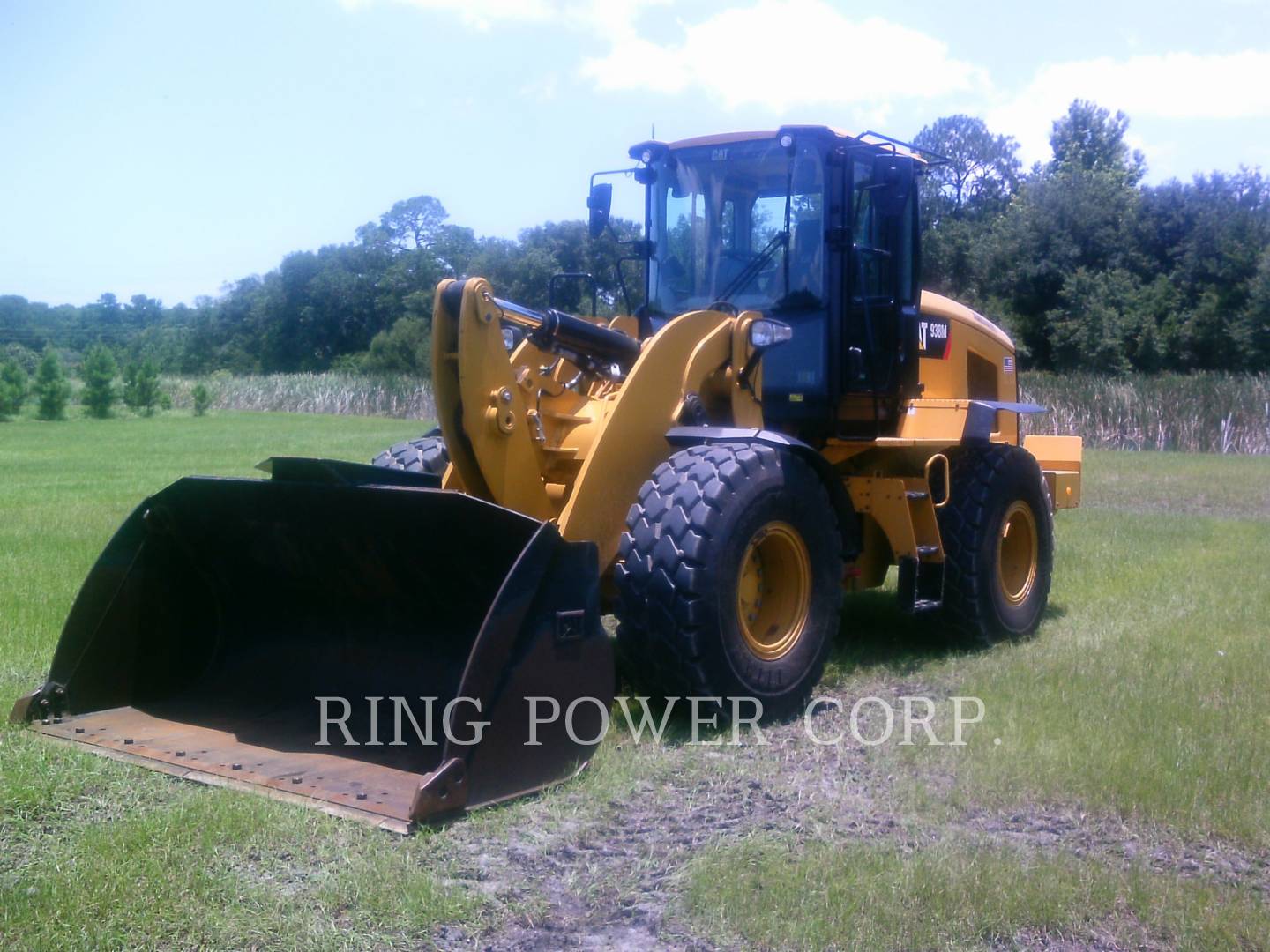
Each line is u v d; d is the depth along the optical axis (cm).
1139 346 3450
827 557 489
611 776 392
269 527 443
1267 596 719
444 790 350
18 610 611
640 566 435
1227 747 421
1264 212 3491
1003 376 745
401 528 409
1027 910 301
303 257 6291
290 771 383
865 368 567
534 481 460
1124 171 5278
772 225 560
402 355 4766
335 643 465
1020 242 3678
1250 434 2258
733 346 509
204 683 475
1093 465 1861
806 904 301
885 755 420
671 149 589
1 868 315
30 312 9756
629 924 297
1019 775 394
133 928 284
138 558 458
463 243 6169
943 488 597
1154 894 309
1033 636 629
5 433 2745
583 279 617
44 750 402
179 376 5684
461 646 434
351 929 288
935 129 5069
